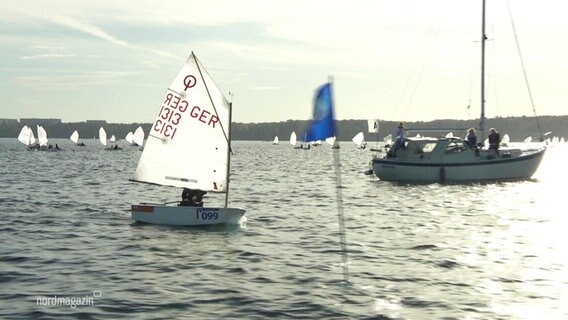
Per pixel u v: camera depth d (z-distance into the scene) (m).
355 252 21.08
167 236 23.98
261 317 13.38
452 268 18.45
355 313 13.73
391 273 17.73
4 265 18.41
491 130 49.97
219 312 13.71
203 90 26.44
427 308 14.16
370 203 37.56
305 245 22.39
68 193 42.50
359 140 174.50
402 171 50.50
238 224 26.88
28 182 51.84
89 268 18.14
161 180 26.88
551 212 32.88
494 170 49.34
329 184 53.25
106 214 30.84
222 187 26.56
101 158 106.12
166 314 13.52
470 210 33.78
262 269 18.22
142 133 144.12
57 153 128.12
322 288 15.95
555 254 20.73
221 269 18.19
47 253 20.36
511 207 35.16
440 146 49.62
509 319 13.42
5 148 164.50
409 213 32.56
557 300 14.93
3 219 28.66
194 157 26.77
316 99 13.77
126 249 21.17
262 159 115.00
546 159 117.12
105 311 13.68
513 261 19.53
